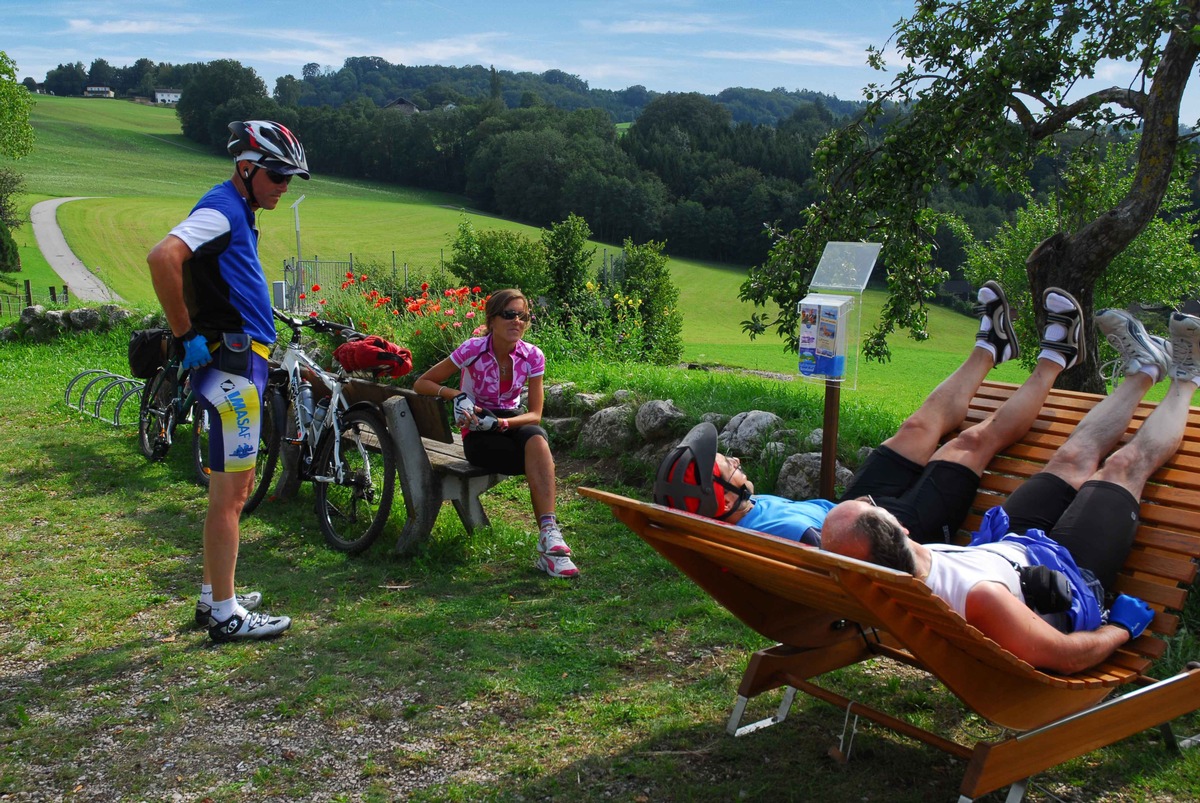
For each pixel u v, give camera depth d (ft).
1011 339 12.28
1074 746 8.82
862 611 8.35
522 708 10.87
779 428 19.36
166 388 22.74
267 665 12.00
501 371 16.24
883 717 9.27
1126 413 11.08
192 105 472.44
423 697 11.14
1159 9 17.15
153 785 9.30
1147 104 18.51
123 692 11.30
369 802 8.98
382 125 427.74
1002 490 11.48
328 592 14.74
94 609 13.93
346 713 10.76
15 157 180.24
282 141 13.01
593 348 32.53
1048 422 12.01
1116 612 9.56
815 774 9.43
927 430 11.84
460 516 17.06
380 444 16.38
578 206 317.22
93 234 239.09
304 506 19.33
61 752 9.91
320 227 286.66
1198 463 10.48
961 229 74.84
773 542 7.79
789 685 10.16
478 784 9.28
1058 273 18.40
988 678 8.36
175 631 13.17
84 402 28.71
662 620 13.32
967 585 8.59
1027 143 20.70
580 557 16.43
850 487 11.84
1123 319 11.31
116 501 19.51
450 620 13.51
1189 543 9.84
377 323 30.01
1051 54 19.99
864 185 22.39
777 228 23.54
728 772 9.48
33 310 39.37
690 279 269.85
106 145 439.22
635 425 21.45
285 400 19.22
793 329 23.49
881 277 234.58
